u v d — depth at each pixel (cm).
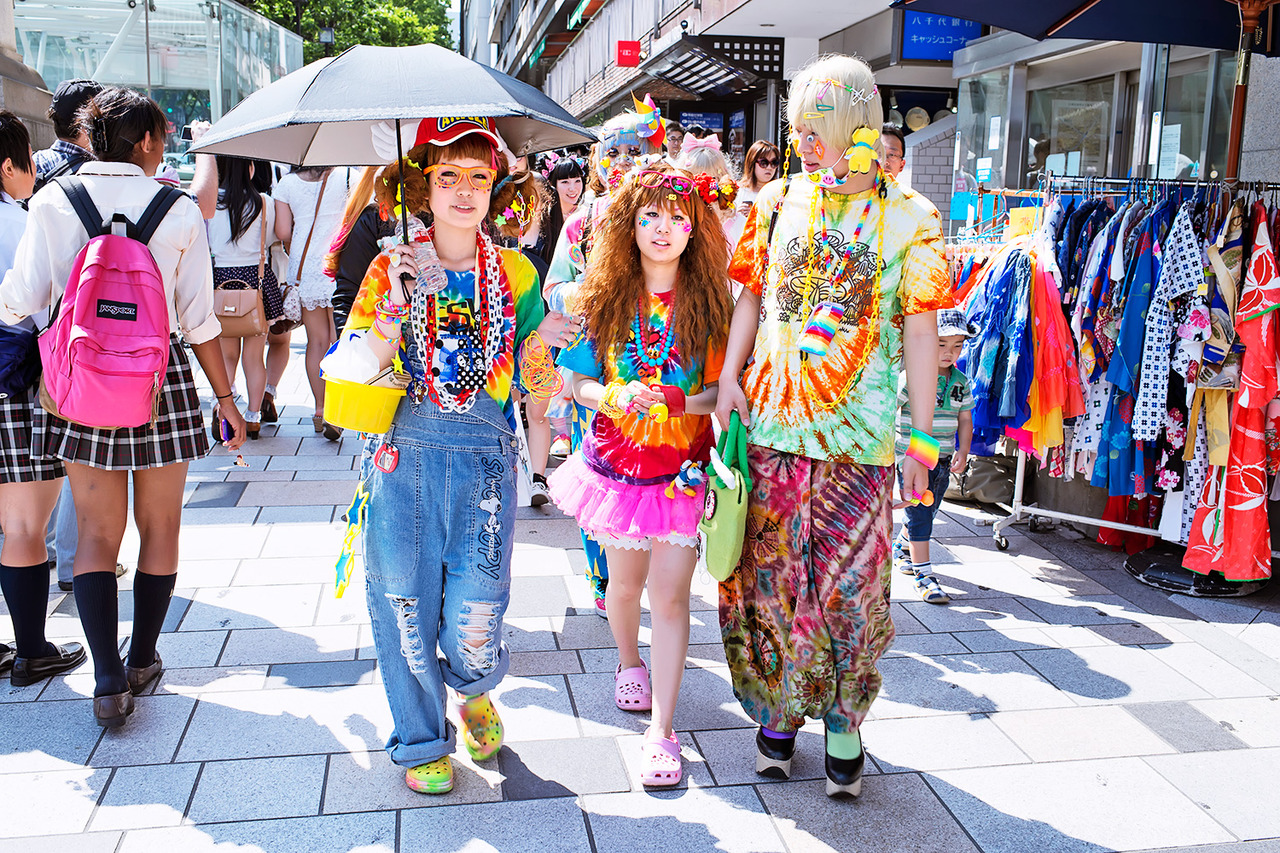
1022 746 300
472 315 252
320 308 646
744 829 257
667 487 278
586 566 442
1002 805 269
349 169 627
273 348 696
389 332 242
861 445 257
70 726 298
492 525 257
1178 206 423
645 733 304
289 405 764
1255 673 352
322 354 655
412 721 265
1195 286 409
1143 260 423
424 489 251
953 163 1044
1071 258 456
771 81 1306
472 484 254
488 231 299
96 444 288
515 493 264
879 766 288
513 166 267
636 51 1616
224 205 602
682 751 295
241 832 249
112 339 274
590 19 2352
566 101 2884
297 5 2133
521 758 289
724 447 262
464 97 228
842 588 262
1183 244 412
